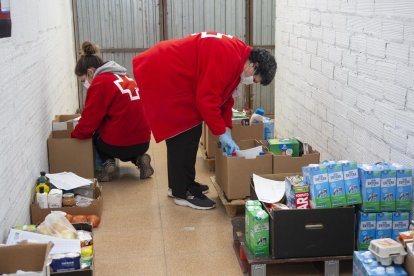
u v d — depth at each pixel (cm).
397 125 245
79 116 412
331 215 234
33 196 295
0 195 216
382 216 235
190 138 322
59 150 360
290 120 444
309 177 239
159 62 310
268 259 235
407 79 233
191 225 307
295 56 419
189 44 308
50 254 203
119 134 378
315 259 237
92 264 220
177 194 336
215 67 294
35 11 325
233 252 272
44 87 355
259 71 302
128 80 379
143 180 395
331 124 340
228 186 313
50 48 393
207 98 298
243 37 579
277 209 234
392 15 246
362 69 284
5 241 222
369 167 236
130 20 569
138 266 257
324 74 349
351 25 298
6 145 231
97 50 389
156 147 491
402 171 232
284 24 450
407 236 202
